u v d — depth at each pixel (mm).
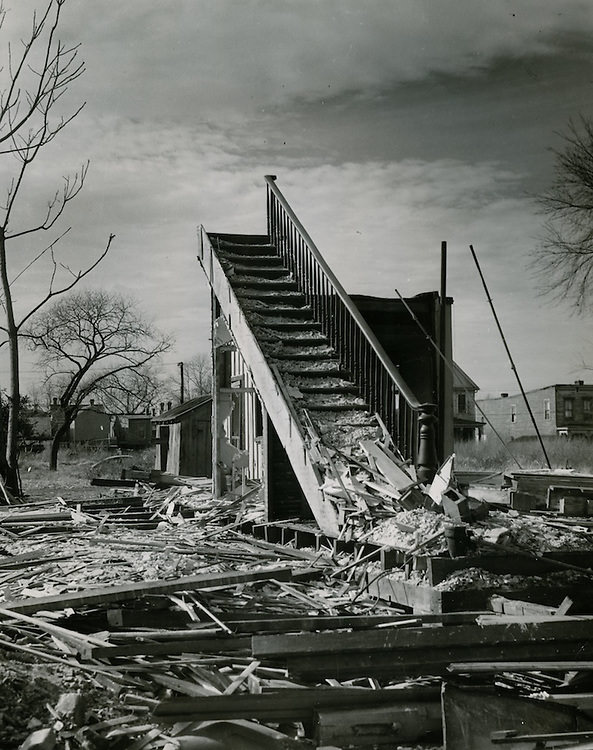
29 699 5227
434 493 9719
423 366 17438
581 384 65500
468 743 5363
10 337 18891
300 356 13375
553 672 6320
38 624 6590
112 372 53406
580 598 8531
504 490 16172
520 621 6301
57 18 20750
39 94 19984
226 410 16016
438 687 5707
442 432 16953
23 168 19719
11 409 18438
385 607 8422
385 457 11000
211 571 8977
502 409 70625
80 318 52125
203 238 16250
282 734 5141
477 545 8750
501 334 15344
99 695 5504
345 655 5883
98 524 12812
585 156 42938
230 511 14016
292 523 12094
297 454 11672
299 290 15031
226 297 14727
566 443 47000
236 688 5621
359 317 12656
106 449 57062
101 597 7078
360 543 9758
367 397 12852
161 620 7113
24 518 13148
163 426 32156
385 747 5418
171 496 16172
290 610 7875
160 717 5145
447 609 8227
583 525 10422
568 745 5199
